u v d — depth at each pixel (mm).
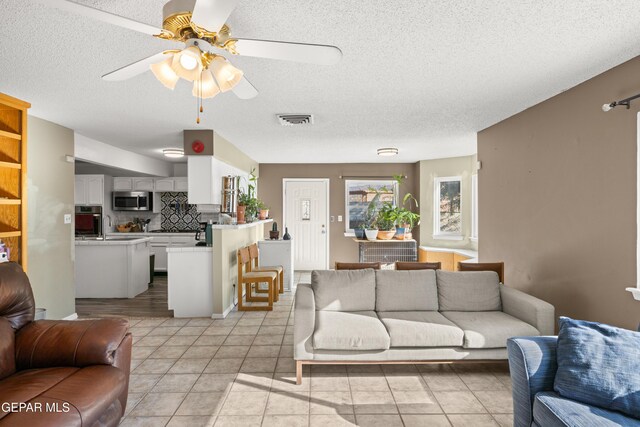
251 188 6039
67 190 4402
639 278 2414
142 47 2273
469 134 4852
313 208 7809
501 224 4184
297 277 7082
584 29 2076
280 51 1698
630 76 2480
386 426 2250
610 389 1679
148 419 2328
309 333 2789
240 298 4812
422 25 2027
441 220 6988
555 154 3246
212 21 1411
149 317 4562
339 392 2668
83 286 5676
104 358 2053
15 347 2064
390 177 7723
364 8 1854
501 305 3342
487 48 2318
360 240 6949
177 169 7852
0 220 2941
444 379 2875
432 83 2941
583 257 2908
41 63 2512
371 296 3348
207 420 2316
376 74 2750
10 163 2855
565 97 3115
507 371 3023
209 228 4633
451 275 3432
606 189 2674
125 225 7551
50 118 3984
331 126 4395
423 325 2824
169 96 3250
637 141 2408
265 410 2430
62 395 1677
